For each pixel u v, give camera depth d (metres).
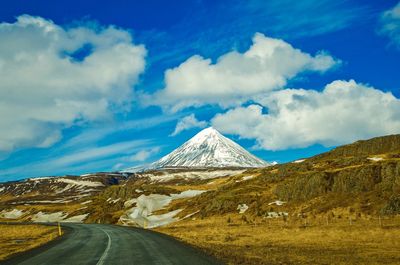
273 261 19.72
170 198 136.00
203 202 105.12
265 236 41.66
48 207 173.50
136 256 21.06
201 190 142.12
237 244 32.78
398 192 61.69
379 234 36.91
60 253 24.52
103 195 157.75
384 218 54.19
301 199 77.25
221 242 35.22
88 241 34.72
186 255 20.97
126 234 44.03
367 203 62.62
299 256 23.31
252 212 78.81
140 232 48.06
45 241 40.16
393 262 20.72
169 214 109.44
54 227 75.12
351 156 112.81
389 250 26.55
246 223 69.75
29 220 153.62
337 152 124.31
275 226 57.72
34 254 24.58
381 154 101.25
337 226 49.66
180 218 98.75
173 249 24.59
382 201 60.97
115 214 123.94
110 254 22.59
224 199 89.06
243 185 106.31
